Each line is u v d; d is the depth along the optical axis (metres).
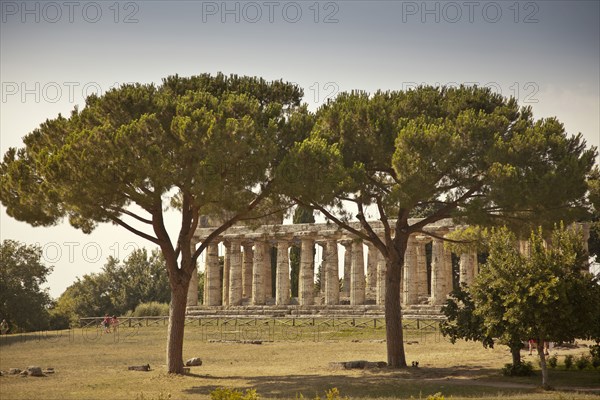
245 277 141.25
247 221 71.56
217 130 58.09
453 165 63.56
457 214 64.81
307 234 123.31
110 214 62.69
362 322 107.44
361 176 63.78
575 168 62.75
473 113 65.12
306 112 69.56
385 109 68.00
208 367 73.62
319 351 85.19
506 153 62.75
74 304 188.88
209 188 58.06
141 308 157.00
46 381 62.31
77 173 58.06
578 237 55.88
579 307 54.31
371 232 70.50
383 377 62.50
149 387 58.50
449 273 114.62
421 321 102.75
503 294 55.62
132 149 58.28
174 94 67.81
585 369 64.19
